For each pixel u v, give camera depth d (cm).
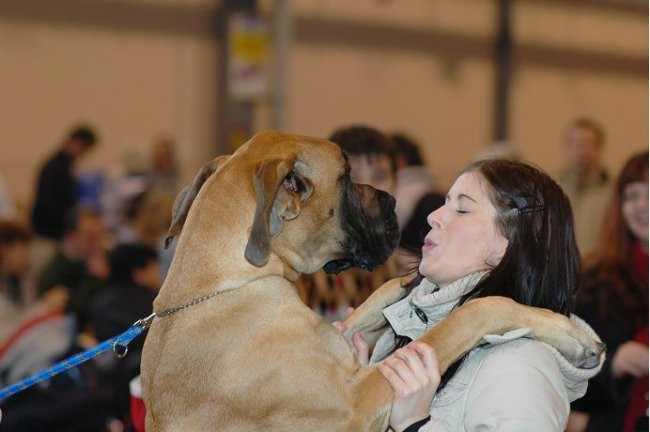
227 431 274
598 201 758
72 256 788
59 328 554
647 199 429
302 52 1314
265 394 271
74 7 1171
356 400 270
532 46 1541
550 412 250
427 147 1448
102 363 522
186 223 302
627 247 433
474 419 255
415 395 265
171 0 1227
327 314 416
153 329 298
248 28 1121
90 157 1184
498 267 284
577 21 1588
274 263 296
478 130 1502
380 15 1387
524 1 1525
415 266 333
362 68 1376
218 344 280
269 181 282
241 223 291
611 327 419
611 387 414
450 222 292
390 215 330
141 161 1145
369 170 432
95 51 1188
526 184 286
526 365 260
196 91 1248
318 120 1337
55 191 1090
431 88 1448
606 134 1648
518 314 275
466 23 1475
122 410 510
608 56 1636
